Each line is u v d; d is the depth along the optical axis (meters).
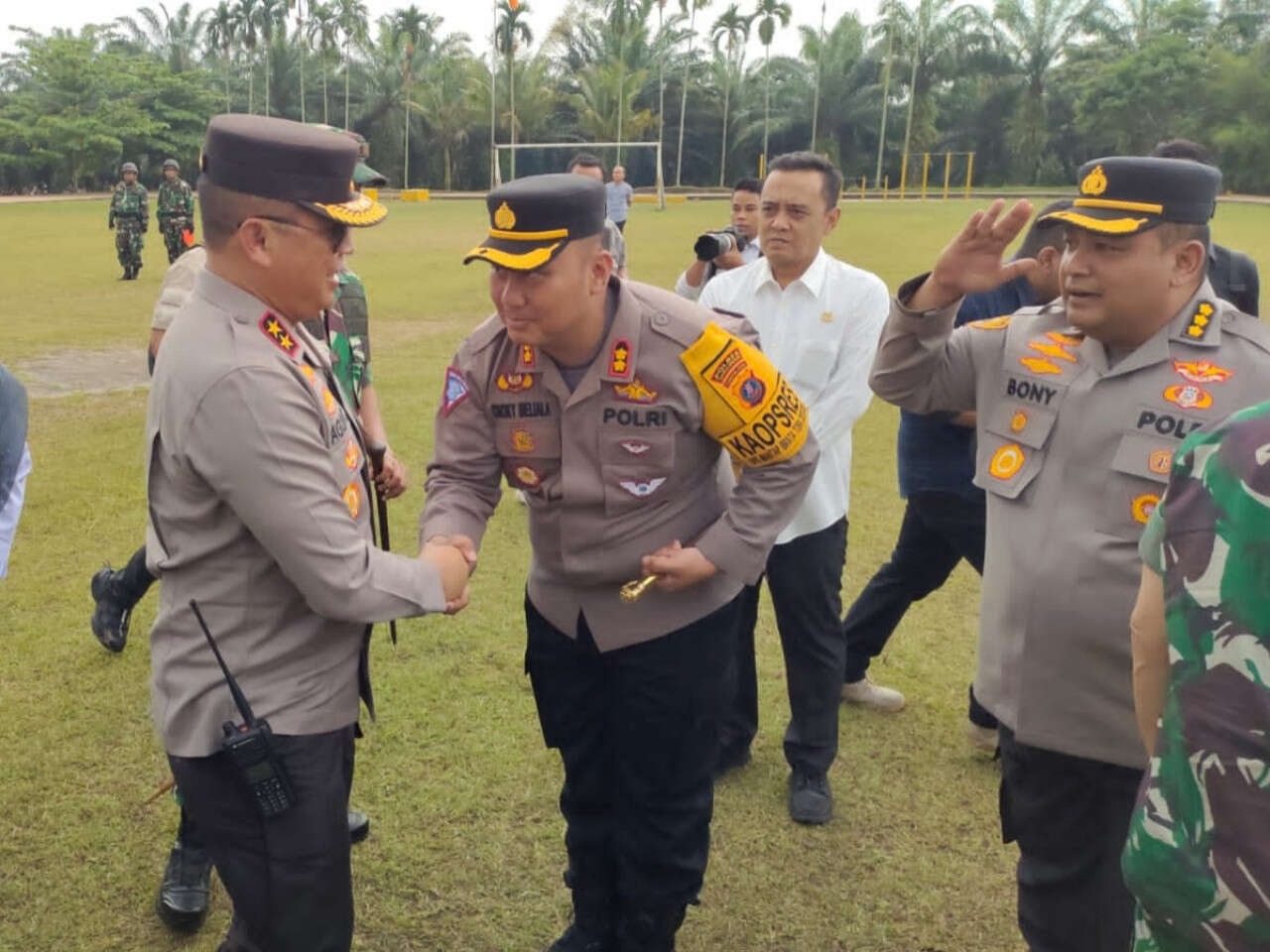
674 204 42.38
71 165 51.47
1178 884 1.26
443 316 13.16
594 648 2.47
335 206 1.90
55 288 15.58
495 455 2.44
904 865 3.07
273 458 1.84
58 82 51.94
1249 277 3.70
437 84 57.16
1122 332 2.11
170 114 53.69
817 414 3.28
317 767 2.04
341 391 2.17
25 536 5.29
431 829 3.14
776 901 2.91
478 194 52.59
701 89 58.47
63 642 4.17
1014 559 2.24
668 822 2.52
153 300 14.35
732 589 2.48
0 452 2.14
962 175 57.12
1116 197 2.02
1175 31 53.62
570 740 2.61
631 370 2.24
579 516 2.35
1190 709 1.26
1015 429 2.26
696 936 2.78
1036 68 55.81
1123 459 2.09
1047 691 2.21
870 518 6.01
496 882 2.94
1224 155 47.84
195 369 1.84
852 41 56.53
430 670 4.07
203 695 2.00
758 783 3.49
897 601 3.81
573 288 2.12
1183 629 1.28
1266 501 1.22
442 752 3.52
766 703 4.01
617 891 2.66
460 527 2.37
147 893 2.84
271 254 1.88
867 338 3.31
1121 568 2.09
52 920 2.72
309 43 61.50
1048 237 3.26
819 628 3.26
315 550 1.87
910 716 3.91
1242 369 2.05
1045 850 2.31
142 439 7.16
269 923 2.08
